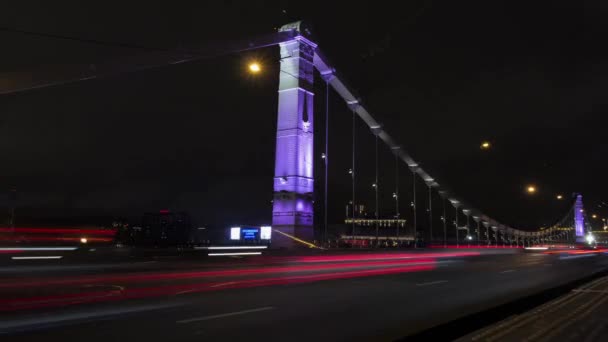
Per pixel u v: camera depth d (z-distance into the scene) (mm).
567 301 10695
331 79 37781
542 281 17141
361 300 10914
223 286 13242
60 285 13031
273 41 31469
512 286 15086
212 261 22016
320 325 7812
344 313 9039
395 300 11062
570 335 6836
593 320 8023
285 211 28859
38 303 9680
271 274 17609
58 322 7742
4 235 35531
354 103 42062
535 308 9516
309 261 25609
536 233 98250
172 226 43906
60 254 22078
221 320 8086
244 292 11969
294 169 29156
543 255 52938
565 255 53375
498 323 7719
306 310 9312
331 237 35750
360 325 7867
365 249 30250
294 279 15844
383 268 22703
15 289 12062
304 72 31141
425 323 8133
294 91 30359
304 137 30109
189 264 20938
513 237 88562
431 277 18078
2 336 6742
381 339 6859
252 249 25828
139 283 13695
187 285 13336
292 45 31266
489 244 76812
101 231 43875
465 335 6895
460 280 17047
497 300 11344
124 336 6801
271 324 7824
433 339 7020
